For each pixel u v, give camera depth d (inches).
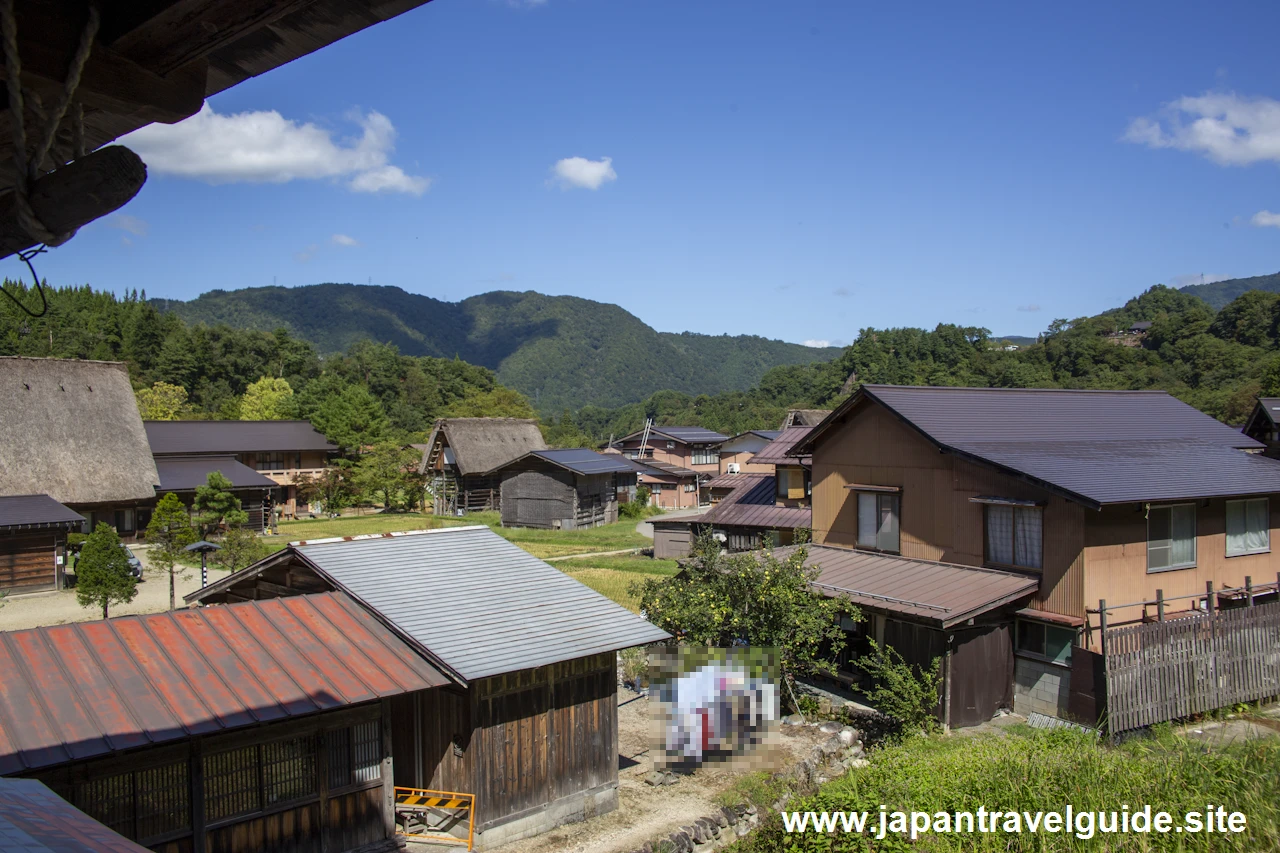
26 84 79.4
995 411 749.9
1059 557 581.6
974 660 577.6
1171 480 616.1
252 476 1540.4
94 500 1258.6
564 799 414.6
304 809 351.6
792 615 554.9
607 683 438.3
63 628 341.1
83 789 299.7
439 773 399.5
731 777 466.3
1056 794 281.9
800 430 1051.9
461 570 481.1
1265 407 1019.9
